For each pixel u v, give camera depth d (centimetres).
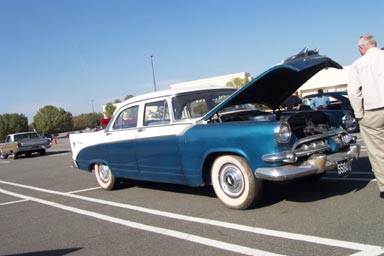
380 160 529
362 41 524
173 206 643
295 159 511
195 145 593
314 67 599
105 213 654
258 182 541
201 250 440
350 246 402
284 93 666
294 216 513
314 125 575
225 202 578
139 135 702
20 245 534
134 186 849
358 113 530
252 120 586
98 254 466
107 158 802
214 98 670
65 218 653
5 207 796
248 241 449
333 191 608
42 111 9444
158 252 450
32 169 1530
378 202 529
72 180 1082
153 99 686
